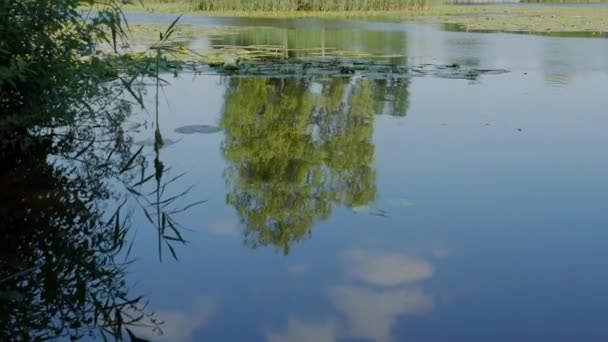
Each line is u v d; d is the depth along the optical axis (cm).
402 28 1662
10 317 218
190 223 309
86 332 208
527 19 2062
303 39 1339
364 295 233
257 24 1672
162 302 230
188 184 369
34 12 388
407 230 296
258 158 422
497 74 838
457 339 203
